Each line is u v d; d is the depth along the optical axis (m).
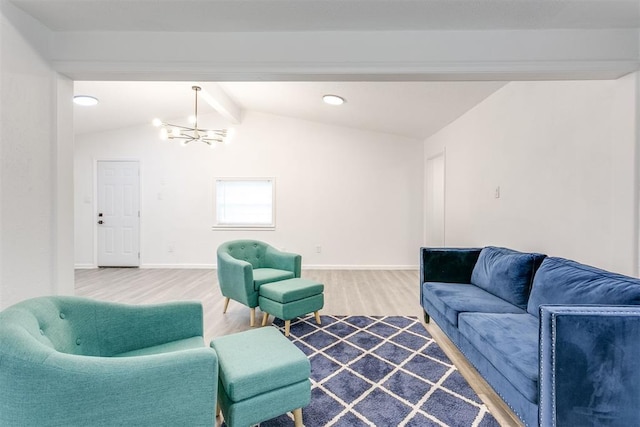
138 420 1.07
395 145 5.55
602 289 1.61
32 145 1.69
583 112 2.17
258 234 5.62
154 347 1.65
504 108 3.13
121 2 1.60
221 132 4.49
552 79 1.97
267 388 1.46
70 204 1.92
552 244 2.48
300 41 1.91
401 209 5.57
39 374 0.98
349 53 1.91
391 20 1.78
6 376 0.97
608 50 1.83
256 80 2.04
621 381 1.25
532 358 1.52
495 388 1.73
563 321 1.26
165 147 5.59
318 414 1.71
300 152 5.58
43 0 1.56
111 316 1.57
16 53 1.60
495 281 2.51
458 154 4.21
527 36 1.86
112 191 5.59
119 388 1.04
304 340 2.64
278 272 3.38
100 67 1.89
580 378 1.26
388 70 1.90
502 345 1.67
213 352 1.18
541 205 2.60
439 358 2.33
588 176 2.13
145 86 3.98
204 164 5.61
